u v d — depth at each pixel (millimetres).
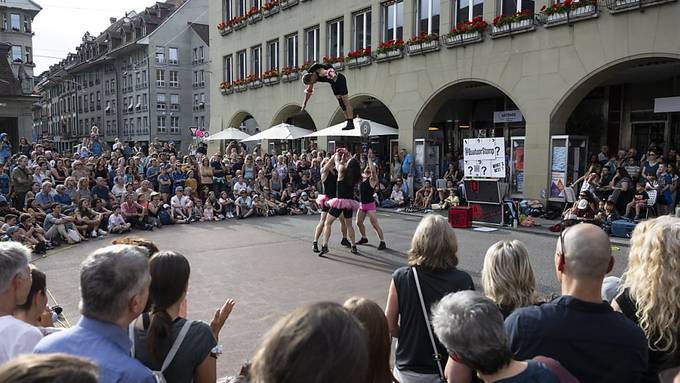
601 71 12594
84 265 2074
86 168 13781
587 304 2164
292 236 11352
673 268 2309
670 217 2535
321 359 1190
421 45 16672
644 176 12156
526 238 10516
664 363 2338
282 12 23234
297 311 1323
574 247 2207
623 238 10297
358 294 6801
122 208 12430
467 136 21078
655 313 2338
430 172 16562
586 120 17422
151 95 54312
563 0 13516
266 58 24547
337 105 20359
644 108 16000
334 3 20375
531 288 2836
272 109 24234
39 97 32375
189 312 6102
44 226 10773
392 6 18281
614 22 12258
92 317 2020
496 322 1914
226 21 27438
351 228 9312
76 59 70562
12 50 54594
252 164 16719
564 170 13273
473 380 2424
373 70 18828
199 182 15547
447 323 1961
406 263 8516
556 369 1935
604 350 2086
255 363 1289
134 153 19984
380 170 18109
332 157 9250
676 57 11297
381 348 2332
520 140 14461
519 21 13930
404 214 15078
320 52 21234
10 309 2547
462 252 9195
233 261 8828
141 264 2129
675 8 11250
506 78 14586
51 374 1066
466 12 15883
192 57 56438
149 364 2334
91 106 66625
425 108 17016
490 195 12195
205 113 55500
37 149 16266
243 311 6148
